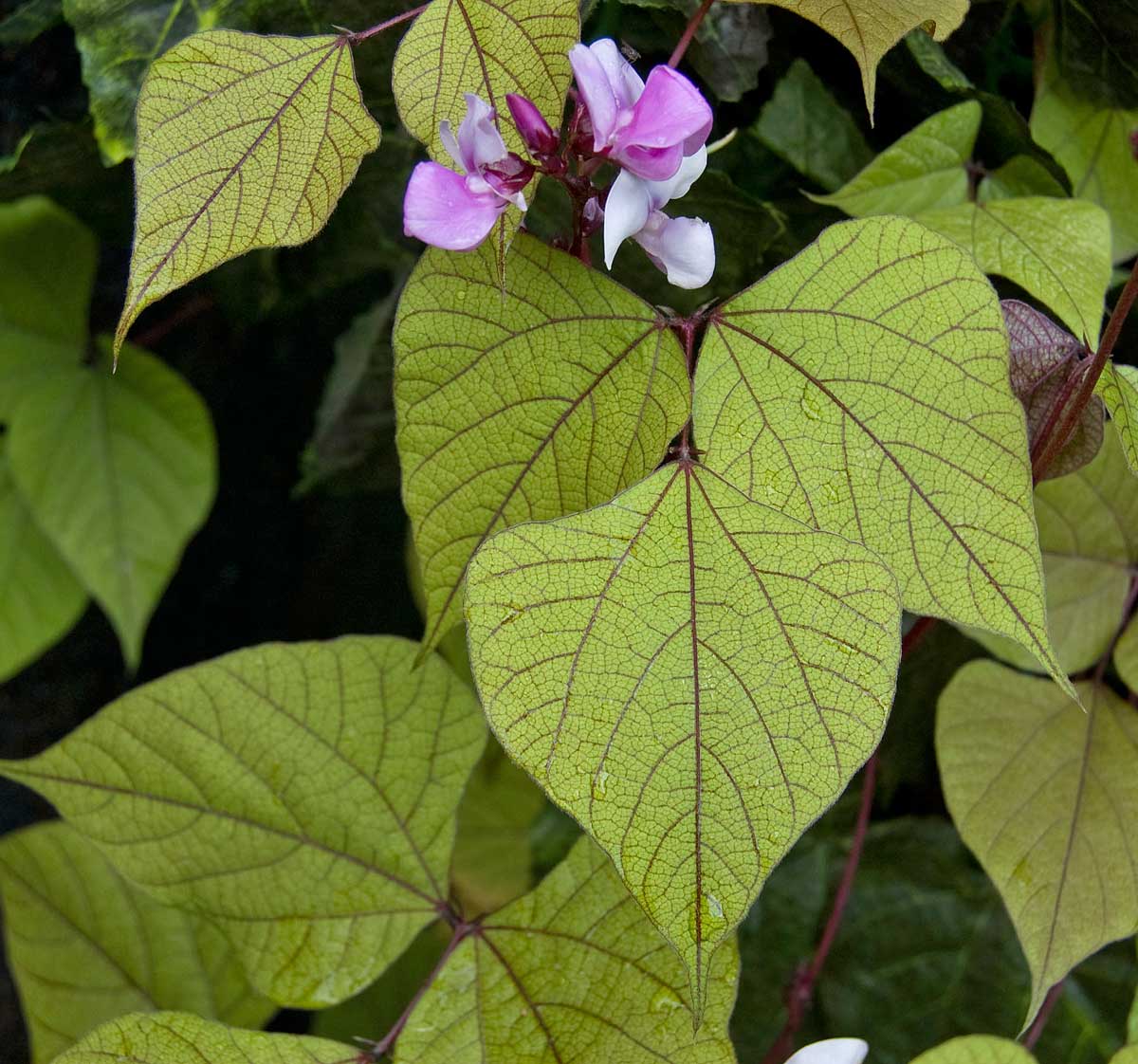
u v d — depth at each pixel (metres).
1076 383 0.58
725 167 0.68
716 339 0.54
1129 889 0.62
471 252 0.54
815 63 0.68
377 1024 0.77
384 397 0.79
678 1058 0.58
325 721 0.62
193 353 0.93
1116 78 0.66
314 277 0.79
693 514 0.53
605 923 0.59
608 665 0.52
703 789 0.51
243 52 0.54
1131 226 0.68
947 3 0.54
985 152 0.67
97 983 0.72
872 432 0.54
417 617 0.95
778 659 0.52
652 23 0.65
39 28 0.69
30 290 0.86
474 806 0.80
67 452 0.87
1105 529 0.65
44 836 0.72
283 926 0.62
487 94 0.54
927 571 0.53
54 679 0.94
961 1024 0.72
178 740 0.62
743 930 0.73
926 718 0.72
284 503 0.95
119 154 0.64
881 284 0.54
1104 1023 0.71
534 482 0.55
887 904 0.73
